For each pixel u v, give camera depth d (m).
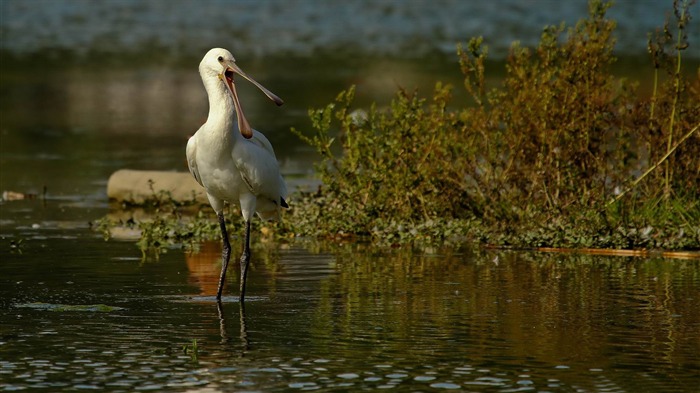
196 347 10.34
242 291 12.56
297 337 10.91
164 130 29.91
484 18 61.28
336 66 42.12
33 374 9.69
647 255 15.47
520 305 12.30
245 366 9.91
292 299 12.70
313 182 21.86
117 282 13.70
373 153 17.44
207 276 14.14
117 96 36.16
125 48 48.81
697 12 59.62
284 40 51.66
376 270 14.45
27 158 25.45
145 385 9.38
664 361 10.05
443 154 17.22
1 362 10.04
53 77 40.03
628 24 58.03
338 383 9.43
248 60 44.28
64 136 28.67
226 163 12.90
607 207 16.31
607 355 10.25
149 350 10.45
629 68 40.00
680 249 15.62
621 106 17.19
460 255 15.58
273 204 13.67
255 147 13.05
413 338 10.84
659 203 16.61
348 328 11.27
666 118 16.73
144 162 24.92
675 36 48.41
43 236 17.12
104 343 10.69
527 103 16.91
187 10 67.75
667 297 12.71
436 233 16.61
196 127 30.56
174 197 20.39
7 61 43.81
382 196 17.39
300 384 9.41
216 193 13.15
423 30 55.41
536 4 69.50
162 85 38.62
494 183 17.23
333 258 15.39
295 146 27.20
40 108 33.44
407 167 17.16
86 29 56.59
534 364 9.95
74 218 19.00
